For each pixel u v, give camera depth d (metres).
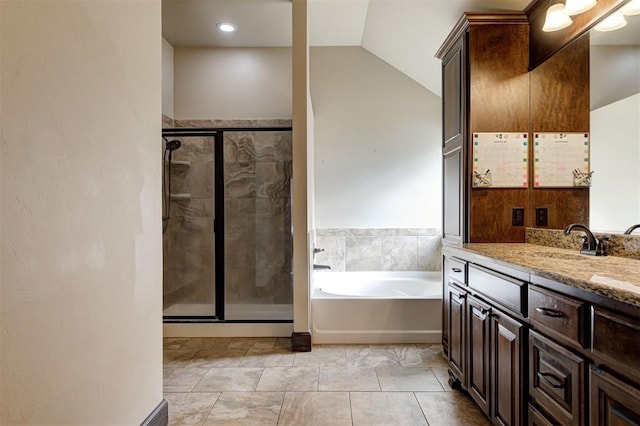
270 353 2.63
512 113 2.23
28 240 0.90
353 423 1.75
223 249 3.57
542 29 2.07
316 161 3.89
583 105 1.87
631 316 0.87
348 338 2.81
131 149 1.37
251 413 1.84
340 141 3.89
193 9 3.07
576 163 1.91
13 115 0.86
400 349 2.69
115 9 1.26
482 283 1.71
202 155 3.56
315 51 3.88
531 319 1.30
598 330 0.97
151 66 1.52
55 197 0.98
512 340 1.41
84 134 1.10
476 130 2.24
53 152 0.98
